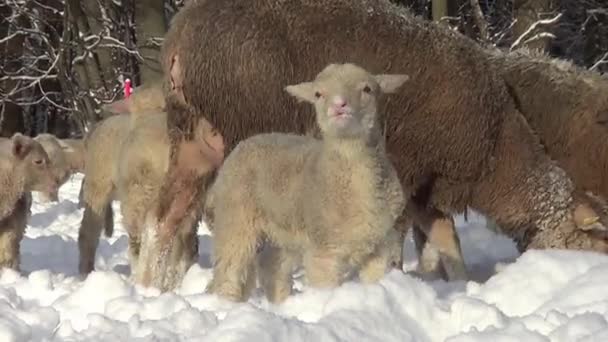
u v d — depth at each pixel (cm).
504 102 1006
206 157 980
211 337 589
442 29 1012
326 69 707
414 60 977
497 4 2783
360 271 728
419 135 980
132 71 2547
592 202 1027
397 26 987
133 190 1012
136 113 1051
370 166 690
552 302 680
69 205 1658
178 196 977
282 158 745
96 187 1101
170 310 698
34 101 2894
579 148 1081
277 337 588
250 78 962
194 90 970
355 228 696
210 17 970
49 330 654
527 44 2136
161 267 957
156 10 2139
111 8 2588
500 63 1091
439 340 644
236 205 763
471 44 1021
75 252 1246
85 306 746
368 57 973
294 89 718
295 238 746
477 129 985
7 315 655
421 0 2658
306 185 718
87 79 2512
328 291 684
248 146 767
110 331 627
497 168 1006
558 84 1085
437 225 1023
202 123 980
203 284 882
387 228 705
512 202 1013
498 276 761
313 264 715
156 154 1002
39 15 2727
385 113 967
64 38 2459
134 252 1034
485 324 640
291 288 789
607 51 2820
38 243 1268
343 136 682
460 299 671
